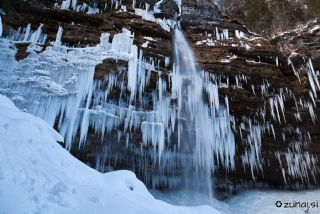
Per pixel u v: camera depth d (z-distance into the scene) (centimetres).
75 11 1109
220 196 1095
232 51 1294
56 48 950
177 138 981
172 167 1016
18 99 785
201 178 1078
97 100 899
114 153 938
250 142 1089
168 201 942
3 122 379
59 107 827
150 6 1401
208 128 1037
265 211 912
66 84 862
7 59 872
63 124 818
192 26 1412
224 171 1085
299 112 1173
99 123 873
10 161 285
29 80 823
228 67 1182
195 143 1002
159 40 1165
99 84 912
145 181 1042
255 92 1186
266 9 2569
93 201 308
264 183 1191
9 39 956
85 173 430
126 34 1095
